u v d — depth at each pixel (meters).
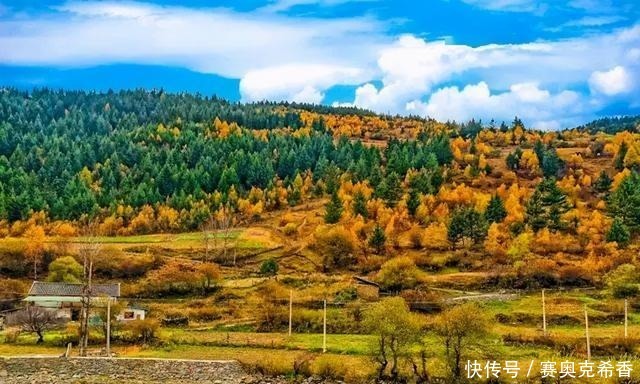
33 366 72.12
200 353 79.56
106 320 85.56
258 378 70.19
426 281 126.00
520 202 198.00
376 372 68.94
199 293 125.44
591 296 115.06
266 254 162.25
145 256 149.88
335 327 91.94
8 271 143.50
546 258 136.38
